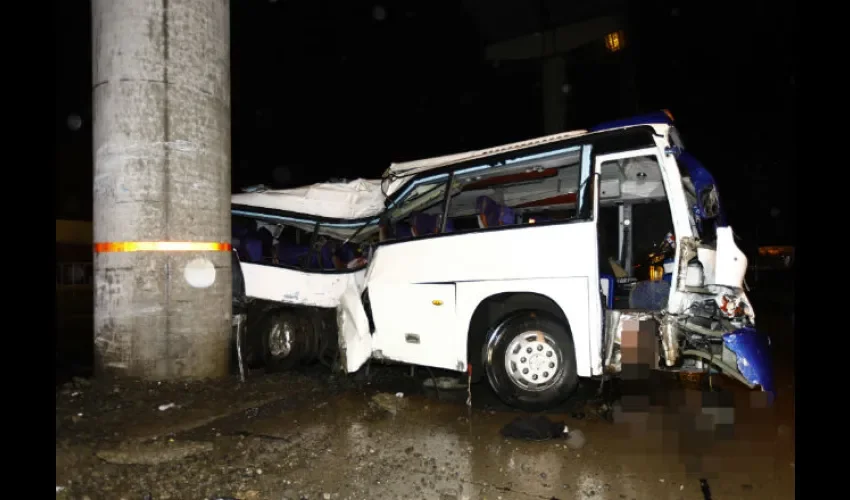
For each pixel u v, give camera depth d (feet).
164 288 20.57
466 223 24.58
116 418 17.26
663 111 19.24
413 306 20.89
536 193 23.89
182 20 20.81
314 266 27.99
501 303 19.58
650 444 16.33
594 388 21.66
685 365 18.03
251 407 19.48
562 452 15.74
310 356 26.63
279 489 13.25
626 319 17.72
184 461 14.83
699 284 17.78
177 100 20.70
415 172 23.04
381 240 23.18
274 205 28.30
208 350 21.45
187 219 20.93
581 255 17.92
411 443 16.43
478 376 19.84
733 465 14.83
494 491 13.25
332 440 16.61
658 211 23.73
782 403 20.29
